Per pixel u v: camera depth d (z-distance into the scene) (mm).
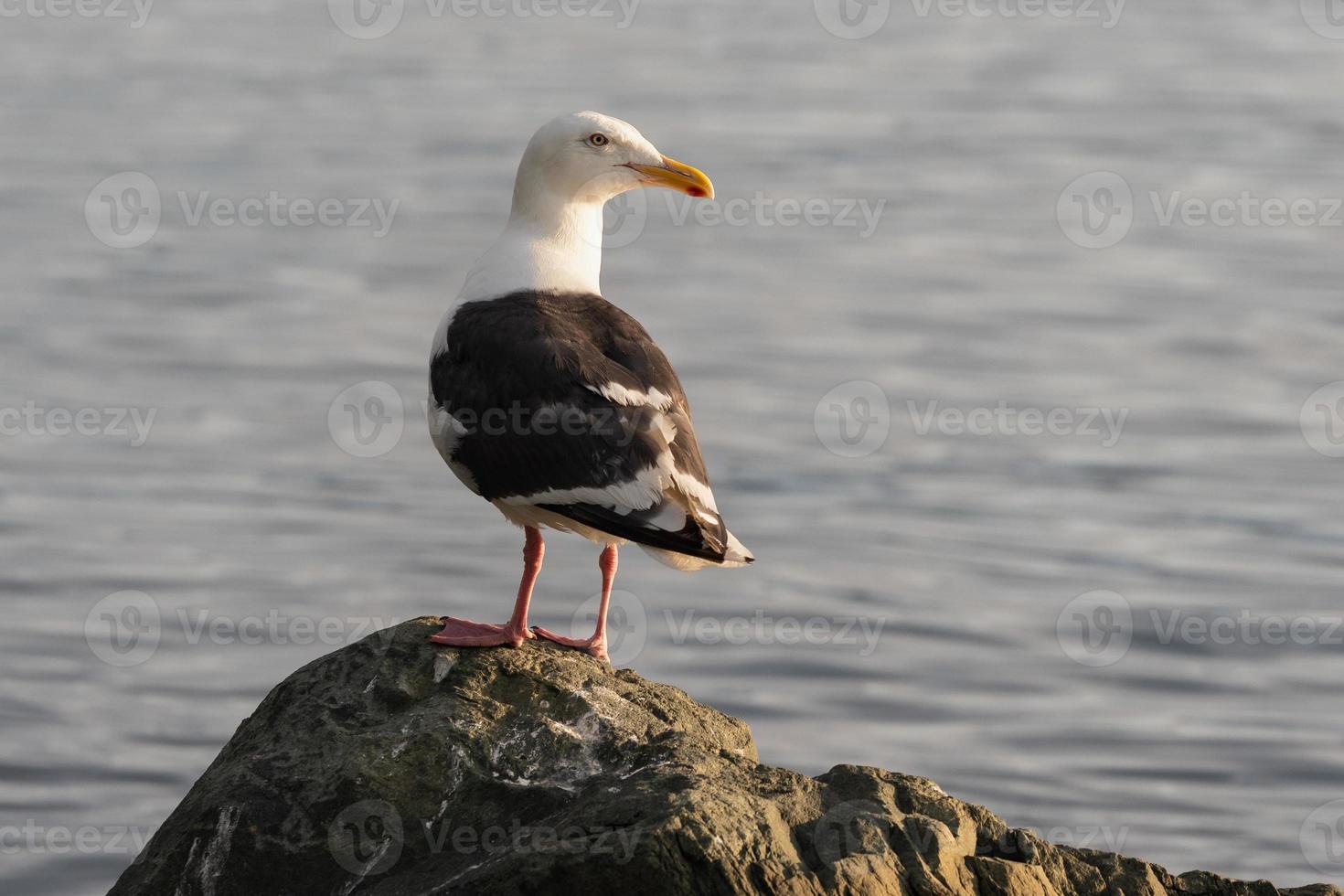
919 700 16703
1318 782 14984
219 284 36406
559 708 7895
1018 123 55500
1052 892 7105
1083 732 15969
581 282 9180
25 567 20359
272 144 51656
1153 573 20781
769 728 15906
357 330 32750
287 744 7773
